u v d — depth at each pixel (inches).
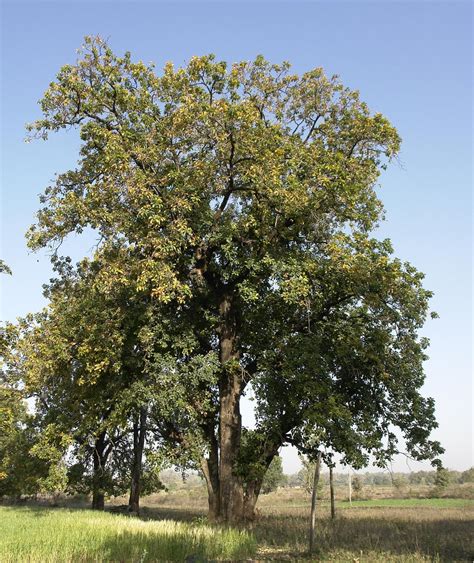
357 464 864.3
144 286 805.2
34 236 892.6
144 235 842.2
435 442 1012.5
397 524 916.6
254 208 912.9
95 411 985.5
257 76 971.9
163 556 505.0
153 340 914.1
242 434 987.9
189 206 838.5
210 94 912.3
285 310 987.9
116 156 822.5
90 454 1370.6
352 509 1690.5
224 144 849.5
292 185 845.2
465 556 531.5
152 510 1694.1
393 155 954.7
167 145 885.8
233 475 932.0
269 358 937.5
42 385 1143.6
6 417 1237.1
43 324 1168.8
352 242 902.4
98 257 849.5
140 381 908.6
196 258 955.3
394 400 1024.9
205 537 603.2
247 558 546.0
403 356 1014.4
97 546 542.9
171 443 977.5
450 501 2402.8
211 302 1030.4
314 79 976.9
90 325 945.5
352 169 912.9
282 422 957.2
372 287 920.3
